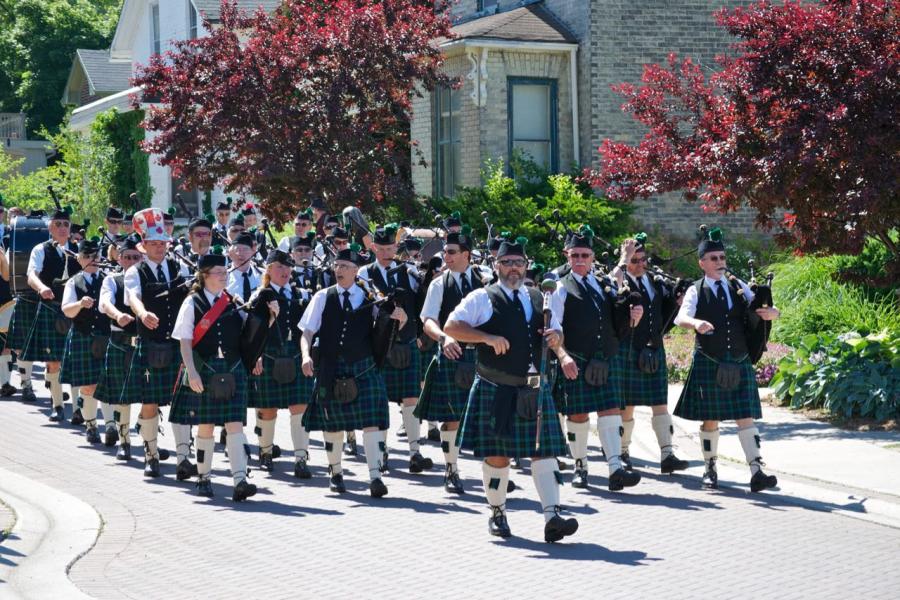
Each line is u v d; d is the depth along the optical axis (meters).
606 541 9.00
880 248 18.80
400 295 10.70
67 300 13.22
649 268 11.97
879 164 13.58
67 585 7.93
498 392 8.95
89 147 41.09
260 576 8.19
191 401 10.61
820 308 18.08
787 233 15.52
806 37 14.10
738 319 10.81
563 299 10.70
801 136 13.70
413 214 22.69
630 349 11.48
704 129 15.46
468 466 12.34
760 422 13.91
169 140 21.78
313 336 10.77
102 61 48.59
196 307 10.56
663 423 11.52
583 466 11.02
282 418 15.55
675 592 7.65
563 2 25.31
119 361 12.40
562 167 25.00
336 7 22.97
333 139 21.59
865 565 8.27
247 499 10.66
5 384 17.23
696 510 10.00
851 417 13.81
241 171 21.56
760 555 8.54
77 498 10.62
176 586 7.97
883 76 13.39
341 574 8.20
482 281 11.20
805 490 10.57
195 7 36.50
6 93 64.19
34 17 62.81
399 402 12.20
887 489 10.39
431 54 22.42
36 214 17.48
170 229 16.50
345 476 11.79
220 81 21.62
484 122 24.47
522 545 8.90
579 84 24.92
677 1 24.88
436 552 8.74
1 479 11.40
